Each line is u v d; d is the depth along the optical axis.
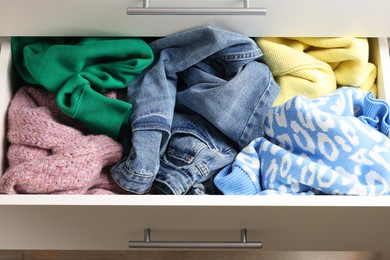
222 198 0.56
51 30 0.67
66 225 0.64
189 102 0.70
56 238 0.71
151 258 0.99
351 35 0.69
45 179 0.61
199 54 0.68
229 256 0.99
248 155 0.69
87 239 0.72
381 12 0.64
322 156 0.65
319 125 0.64
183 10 0.59
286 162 0.65
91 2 0.61
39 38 0.71
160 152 0.69
